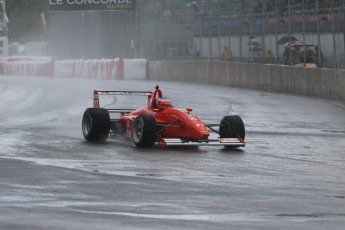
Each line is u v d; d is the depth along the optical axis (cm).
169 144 4981
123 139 5519
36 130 6262
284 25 13562
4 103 9812
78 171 3897
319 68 11300
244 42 14975
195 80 16088
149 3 18738
